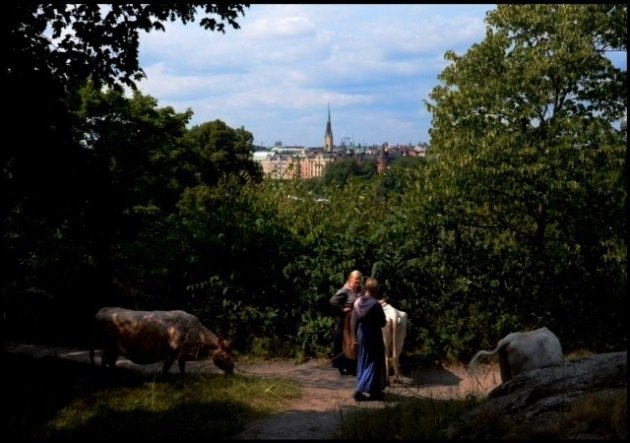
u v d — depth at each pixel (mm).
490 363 13016
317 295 13734
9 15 9328
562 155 14172
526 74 14453
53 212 10477
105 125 15266
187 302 14953
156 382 9562
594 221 14609
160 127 17531
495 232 15594
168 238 15102
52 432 7352
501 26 15492
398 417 7449
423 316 13789
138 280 15367
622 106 14586
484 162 14469
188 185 25703
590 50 14492
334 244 14477
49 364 10359
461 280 14375
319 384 10836
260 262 14703
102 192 10648
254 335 13867
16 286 13039
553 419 6086
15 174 9922
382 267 13836
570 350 14180
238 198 17094
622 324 14508
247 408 8508
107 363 9906
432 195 14812
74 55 10297
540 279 14844
